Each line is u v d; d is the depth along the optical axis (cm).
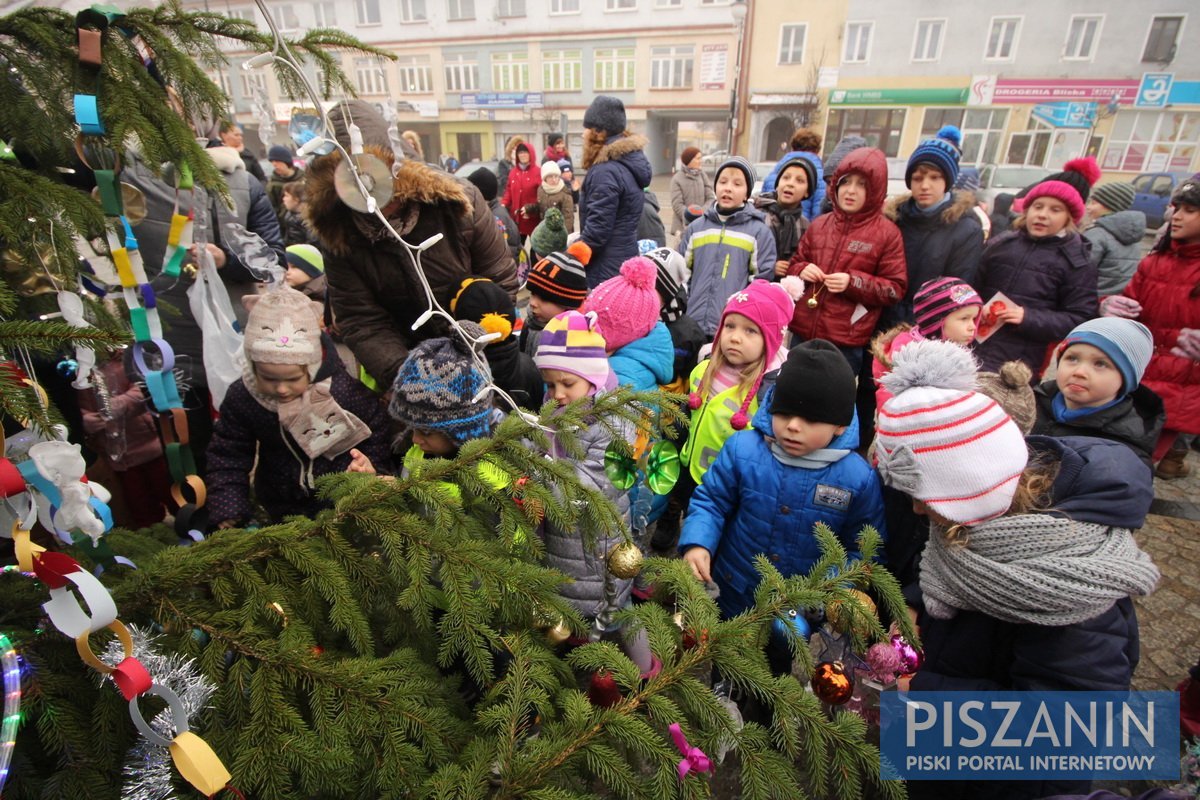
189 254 218
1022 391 175
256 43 115
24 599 88
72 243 105
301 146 104
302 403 171
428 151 2902
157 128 107
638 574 121
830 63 2055
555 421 117
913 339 246
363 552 112
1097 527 129
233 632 88
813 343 168
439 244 199
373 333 207
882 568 106
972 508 131
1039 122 1916
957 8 1884
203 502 142
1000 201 672
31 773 79
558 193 727
